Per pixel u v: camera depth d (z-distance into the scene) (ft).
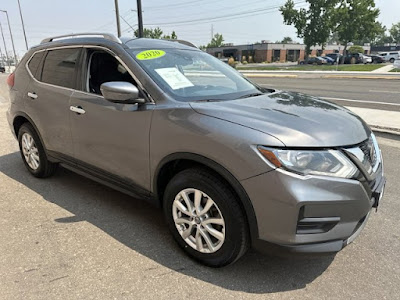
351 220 7.48
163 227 10.57
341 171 7.23
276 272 8.55
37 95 12.62
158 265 8.71
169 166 9.05
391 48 265.13
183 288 7.91
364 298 7.67
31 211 11.47
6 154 17.74
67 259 8.91
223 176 7.63
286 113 8.35
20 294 7.64
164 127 8.60
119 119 9.66
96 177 11.29
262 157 7.12
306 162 7.07
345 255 9.29
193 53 11.86
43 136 12.79
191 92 9.52
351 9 158.81
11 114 14.39
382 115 26.45
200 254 8.63
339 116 8.77
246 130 7.47
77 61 11.34
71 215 11.23
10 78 14.61
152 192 9.46
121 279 8.18
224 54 248.32
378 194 8.11
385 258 9.14
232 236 7.84
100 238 9.91
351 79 71.61
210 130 7.78
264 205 7.23
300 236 7.23
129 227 10.53
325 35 169.68
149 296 7.66
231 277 8.31
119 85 8.68
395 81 63.26
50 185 13.61
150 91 9.20
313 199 6.98
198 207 8.36
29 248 9.36
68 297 7.58
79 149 11.30
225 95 9.86
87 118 10.61
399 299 7.63
